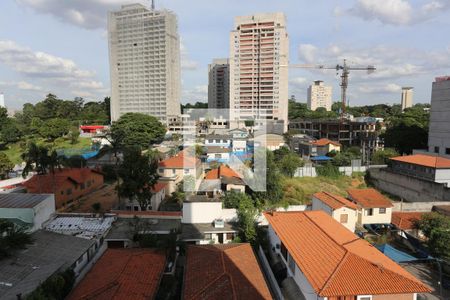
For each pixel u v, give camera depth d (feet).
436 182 133.28
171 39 429.38
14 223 73.92
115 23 433.48
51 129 306.14
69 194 136.87
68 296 60.08
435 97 179.52
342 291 49.01
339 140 286.25
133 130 282.77
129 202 122.93
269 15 381.40
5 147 299.17
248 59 389.39
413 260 81.46
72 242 76.95
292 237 69.31
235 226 100.37
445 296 70.69
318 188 153.07
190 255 77.51
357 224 108.78
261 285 64.64
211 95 474.08
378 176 168.96
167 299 69.15
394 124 248.93
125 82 438.40
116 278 62.90
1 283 55.77
